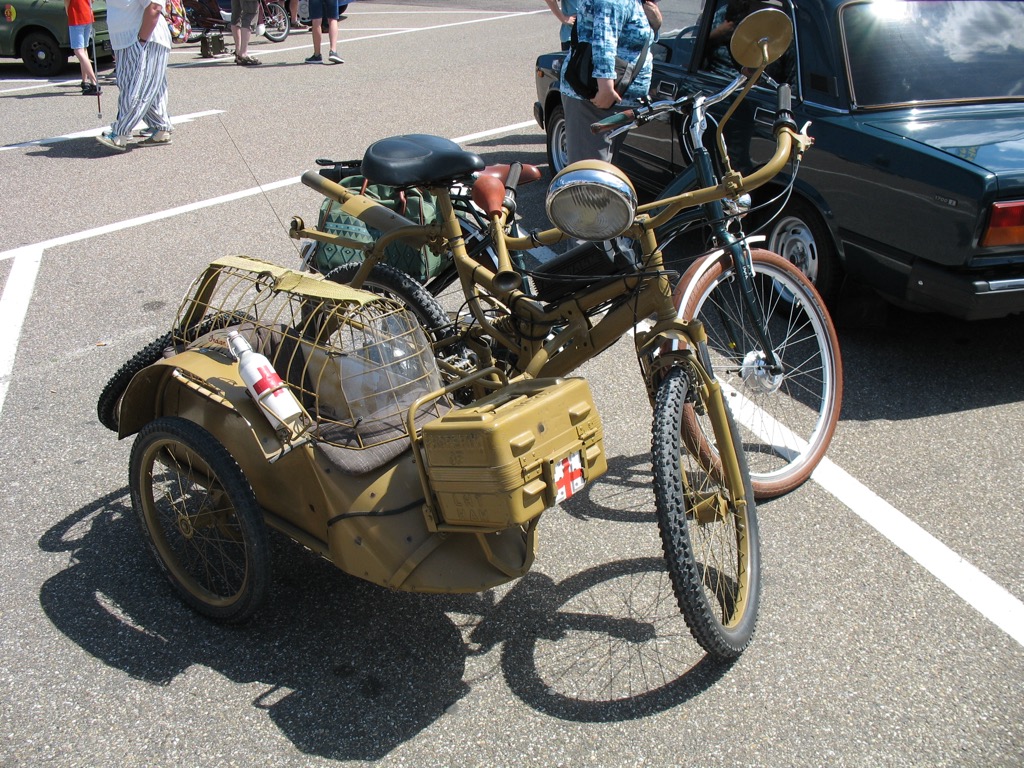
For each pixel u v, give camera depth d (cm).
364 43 1482
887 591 310
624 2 470
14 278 574
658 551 329
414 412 261
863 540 335
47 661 284
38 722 263
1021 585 312
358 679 278
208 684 276
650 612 301
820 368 405
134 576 321
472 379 284
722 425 282
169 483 361
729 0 525
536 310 308
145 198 719
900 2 469
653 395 293
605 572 320
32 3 1212
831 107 451
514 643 290
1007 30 474
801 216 469
